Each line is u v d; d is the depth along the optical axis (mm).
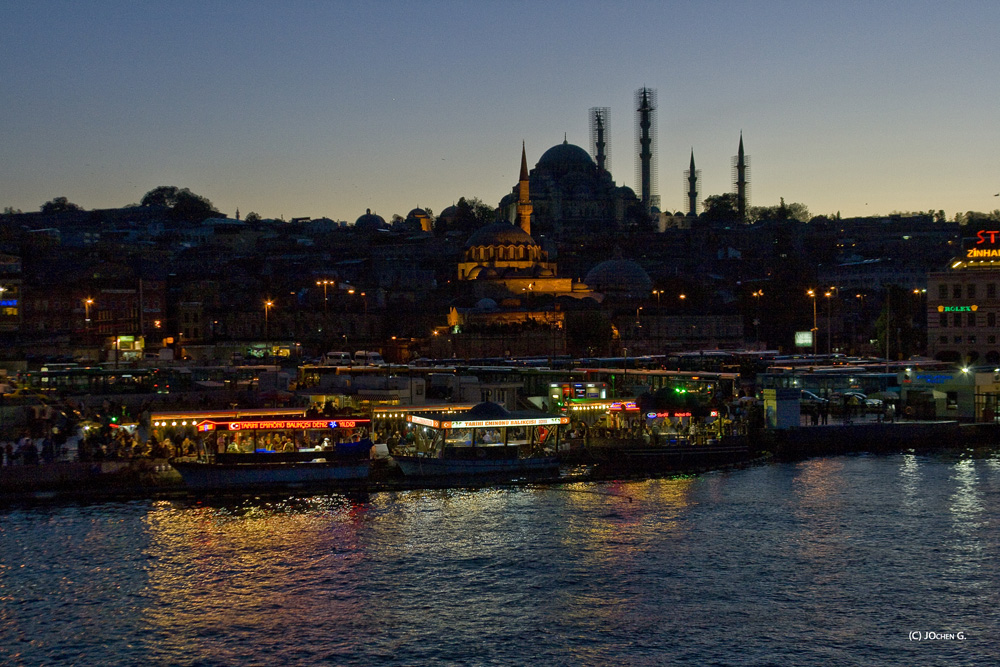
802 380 134625
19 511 78750
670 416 106562
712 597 61281
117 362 143875
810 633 56000
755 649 54000
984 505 82062
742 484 91062
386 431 100500
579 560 68000
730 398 129375
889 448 111062
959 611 59000
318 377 140625
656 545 71438
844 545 71312
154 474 86875
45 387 121562
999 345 169375
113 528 74125
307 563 67062
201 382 131125
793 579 64312
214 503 81938
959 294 172125
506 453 91938
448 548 70500
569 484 90938
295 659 52938
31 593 61344
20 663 52312
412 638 55406
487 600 60781
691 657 53062
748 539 72812
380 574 65062
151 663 52438
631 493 87188
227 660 52812
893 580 64062
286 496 84562
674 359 174375
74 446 96062
